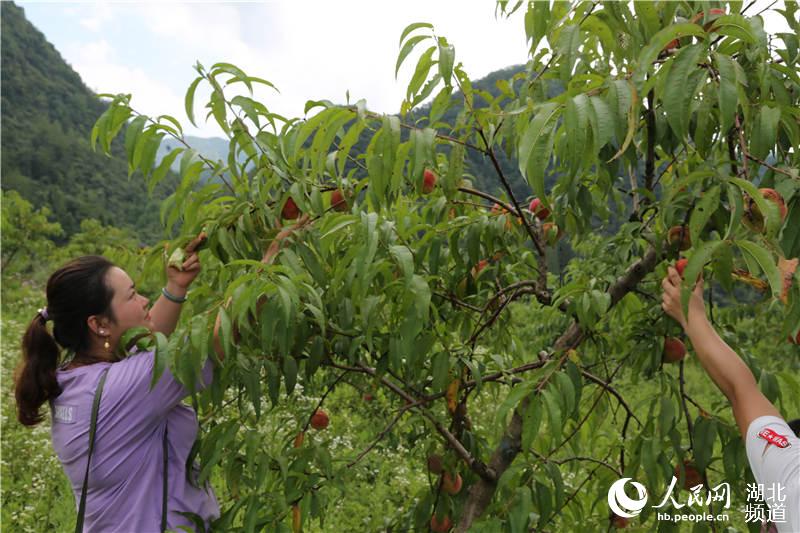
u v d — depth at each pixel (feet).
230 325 4.73
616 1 5.00
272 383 5.89
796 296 4.30
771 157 5.65
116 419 5.36
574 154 3.96
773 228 4.04
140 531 5.44
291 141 5.48
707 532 5.75
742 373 4.78
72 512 12.80
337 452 12.50
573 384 5.41
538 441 8.10
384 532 8.94
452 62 5.13
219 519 5.74
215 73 5.39
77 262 5.69
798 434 5.48
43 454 15.30
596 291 5.71
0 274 49.96
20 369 5.56
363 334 5.94
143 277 6.15
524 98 6.17
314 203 5.55
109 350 5.85
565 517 7.94
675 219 5.90
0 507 12.78
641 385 19.21
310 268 5.61
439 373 6.08
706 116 4.41
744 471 5.75
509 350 8.67
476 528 5.44
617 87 4.07
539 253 7.10
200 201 5.92
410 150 5.30
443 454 7.47
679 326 6.51
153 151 5.55
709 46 4.19
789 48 5.37
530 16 6.07
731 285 4.42
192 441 5.97
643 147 6.56
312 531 11.28
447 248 7.15
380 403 10.33
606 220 7.88
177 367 5.01
